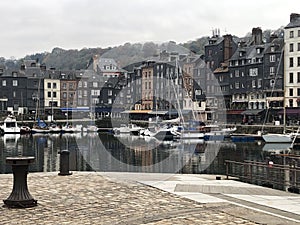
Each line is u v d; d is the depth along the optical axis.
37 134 82.19
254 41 88.31
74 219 9.66
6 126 83.94
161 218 9.62
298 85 75.12
